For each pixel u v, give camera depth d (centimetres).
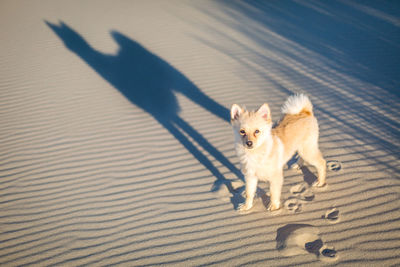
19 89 671
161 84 675
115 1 1185
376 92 579
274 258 309
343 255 304
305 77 657
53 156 488
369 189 379
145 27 942
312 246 318
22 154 494
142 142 512
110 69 740
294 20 967
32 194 419
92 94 650
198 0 1191
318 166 383
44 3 1166
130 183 431
